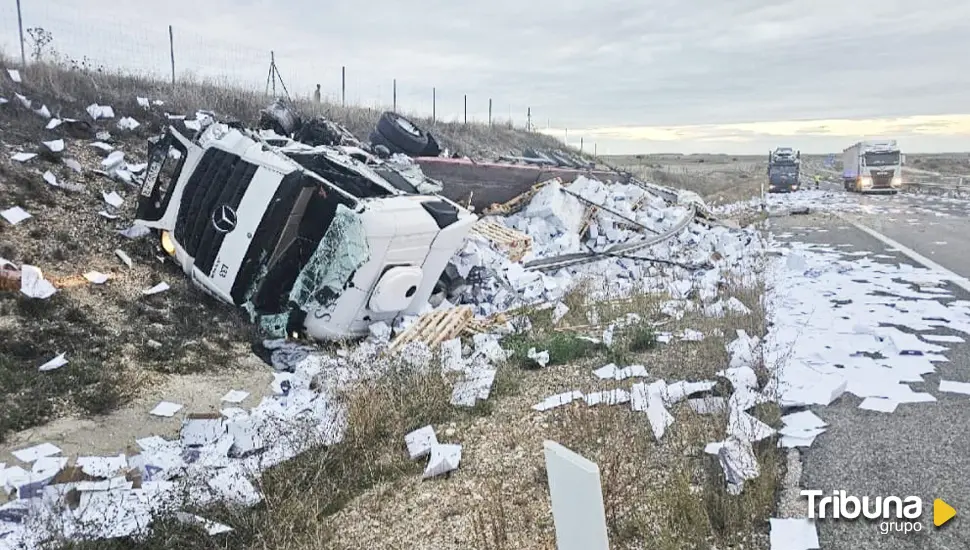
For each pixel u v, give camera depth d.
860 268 12.16
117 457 5.31
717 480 4.47
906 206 26.78
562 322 9.05
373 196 8.97
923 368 6.46
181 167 9.50
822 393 5.78
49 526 4.04
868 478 4.44
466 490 4.81
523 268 11.16
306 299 8.03
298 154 8.91
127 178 11.48
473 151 25.98
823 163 110.56
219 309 8.84
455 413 6.21
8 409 5.90
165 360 7.41
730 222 19.70
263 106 18.11
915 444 4.86
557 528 2.63
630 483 4.60
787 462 4.72
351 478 5.09
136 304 8.36
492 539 4.12
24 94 12.87
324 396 6.42
